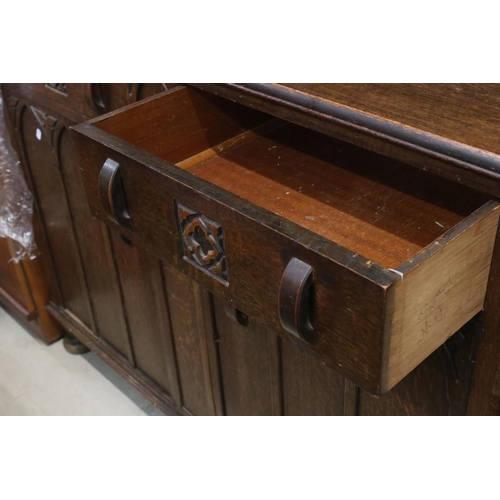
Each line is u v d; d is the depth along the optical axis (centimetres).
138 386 159
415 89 83
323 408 112
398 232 86
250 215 72
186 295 128
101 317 164
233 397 133
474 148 69
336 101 81
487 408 86
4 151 155
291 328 71
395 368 69
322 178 98
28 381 176
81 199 144
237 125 107
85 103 123
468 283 73
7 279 183
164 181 81
